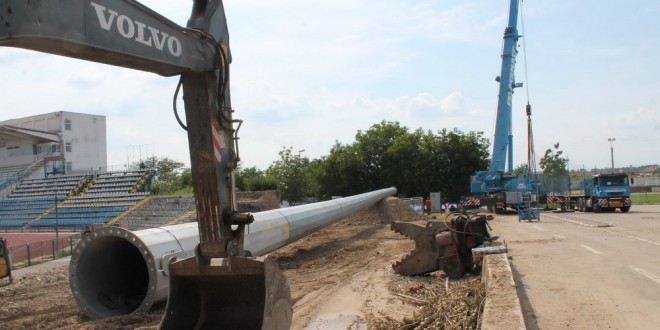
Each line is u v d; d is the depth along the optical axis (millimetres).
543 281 9695
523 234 19406
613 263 11688
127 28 3984
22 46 3443
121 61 4176
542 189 40812
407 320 7594
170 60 4445
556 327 6668
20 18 3236
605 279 9766
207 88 5031
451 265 11055
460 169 56812
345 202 21703
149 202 37000
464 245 11016
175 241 9086
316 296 10000
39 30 3318
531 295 8562
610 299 8125
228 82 5387
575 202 38625
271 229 12469
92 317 8633
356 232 23094
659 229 20469
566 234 19078
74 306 9984
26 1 3262
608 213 33469
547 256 13008
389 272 12172
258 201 31844
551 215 33000
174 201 36344
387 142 58469
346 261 14602
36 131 55875
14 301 10695
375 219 28688
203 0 5160
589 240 16734
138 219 34281
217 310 5555
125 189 41188
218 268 5062
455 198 57688
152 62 4328
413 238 11438
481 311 7129
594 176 35219
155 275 8367
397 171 56125
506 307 6375
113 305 9023
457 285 10039
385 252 16062
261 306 5480
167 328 5070
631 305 7711
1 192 46500
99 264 9180
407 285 10547
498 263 9461
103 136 63375
